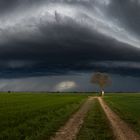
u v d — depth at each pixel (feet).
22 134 75.00
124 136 75.31
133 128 90.48
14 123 99.60
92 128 89.86
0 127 89.86
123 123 103.96
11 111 153.28
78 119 118.11
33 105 211.61
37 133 76.84
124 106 209.97
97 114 141.69
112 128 90.17
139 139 71.31
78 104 239.50
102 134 77.15
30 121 103.91
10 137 70.08
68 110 166.61
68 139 70.13
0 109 168.55
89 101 301.02
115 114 142.31
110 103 257.14
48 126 91.45
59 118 119.75
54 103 242.58
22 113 140.46
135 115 136.15
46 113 142.41
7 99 320.70
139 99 357.20
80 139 69.62
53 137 72.79
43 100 302.66
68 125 97.60
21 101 275.80
